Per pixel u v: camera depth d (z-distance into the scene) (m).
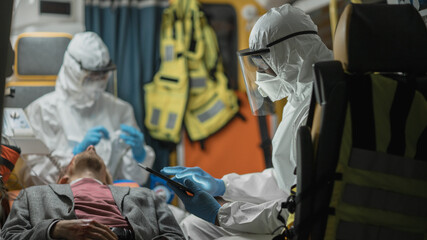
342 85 1.83
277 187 2.95
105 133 4.33
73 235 2.32
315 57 2.61
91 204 2.60
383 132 1.89
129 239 2.50
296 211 1.93
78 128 4.43
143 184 4.53
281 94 2.75
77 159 2.99
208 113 5.15
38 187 2.67
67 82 4.38
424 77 1.93
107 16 5.11
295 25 2.61
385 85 1.91
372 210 1.89
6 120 3.49
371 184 1.88
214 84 5.18
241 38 5.22
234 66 5.21
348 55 1.88
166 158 5.10
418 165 1.89
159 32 5.19
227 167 5.12
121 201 2.67
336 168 1.88
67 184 2.70
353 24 1.89
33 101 4.39
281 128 2.67
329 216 1.89
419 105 1.90
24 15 4.68
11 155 2.96
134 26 5.16
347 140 1.88
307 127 1.91
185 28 5.18
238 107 5.17
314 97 1.98
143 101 5.14
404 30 1.90
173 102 5.14
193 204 2.59
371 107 1.88
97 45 4.34
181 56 5.16
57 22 4.76
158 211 2.76
